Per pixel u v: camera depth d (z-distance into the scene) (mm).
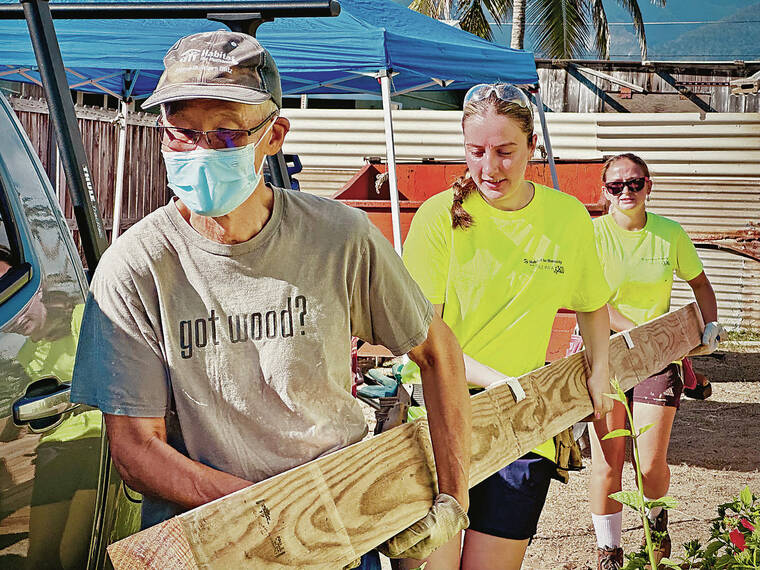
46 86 2742
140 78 9336
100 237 2768
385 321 1987
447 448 2094
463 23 19203
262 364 1789
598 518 3951
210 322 1765
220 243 1760
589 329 3125
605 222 4379
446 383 2109
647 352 3619
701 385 4391
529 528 2949
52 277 2371
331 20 5832
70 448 2254
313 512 1751
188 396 1771
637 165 4227
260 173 1786
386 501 1942
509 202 2928
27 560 2049
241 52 1705
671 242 4277
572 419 2930
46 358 2203
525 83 7539
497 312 2971
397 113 12469
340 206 1896
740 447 6973
